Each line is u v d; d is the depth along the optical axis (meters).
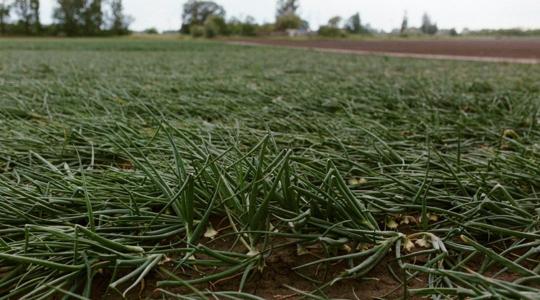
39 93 5.25
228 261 1.62
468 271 1.68
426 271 1.46
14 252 1.60
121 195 2.05
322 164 2.42
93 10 62.44
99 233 1.74
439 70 10.04
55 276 1.54
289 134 3.28
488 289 1.36
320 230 1.81
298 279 1.65
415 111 4.49
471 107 4.78
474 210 1.91
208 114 4.29
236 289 1.58
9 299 1.52
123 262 1.52
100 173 2.42
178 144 2.81
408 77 7.95
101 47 25.47
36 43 31.09
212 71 9.38
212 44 32.94
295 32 61.22
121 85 6.16
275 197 1.86
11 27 60.09
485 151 2.96
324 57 15.95
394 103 4.95
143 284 1.56
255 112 4.16
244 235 1.78
